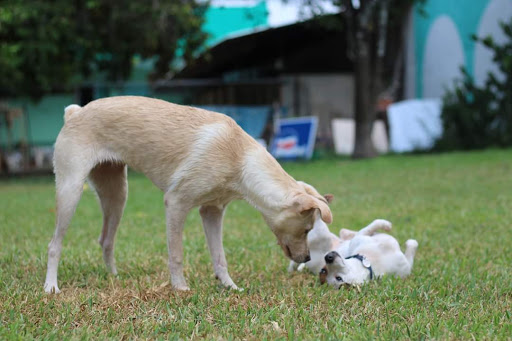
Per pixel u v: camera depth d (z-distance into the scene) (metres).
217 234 4.45
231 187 4.16
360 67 18.94
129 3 17.17
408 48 23.72
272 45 22.92
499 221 7.04
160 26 17.25
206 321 3.32
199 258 5.39
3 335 3.06
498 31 18.41
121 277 4.65
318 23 19.73
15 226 7.49
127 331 3.18
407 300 3.73
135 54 18.92
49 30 16.11
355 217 7.61
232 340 3.00
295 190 4.07
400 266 4.44
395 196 9.65
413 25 23.16
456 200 8.93
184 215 4.17
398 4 21.56
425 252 5.52
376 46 19.58
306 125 19.42
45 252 5.60
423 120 20.89
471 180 11.39
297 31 21.39
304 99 23.88
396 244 4.53
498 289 4.05
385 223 4.73
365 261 4.26
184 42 19.36
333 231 6.73
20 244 6.20
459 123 19.14
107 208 4.73
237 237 6.45
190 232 7.00
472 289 4.04
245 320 3.35
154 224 7.50
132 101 4.31
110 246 4.77
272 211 4.07
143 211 8.86
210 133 4.12
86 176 4.20
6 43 16.91
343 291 3.94
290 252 4.16
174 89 21.98
